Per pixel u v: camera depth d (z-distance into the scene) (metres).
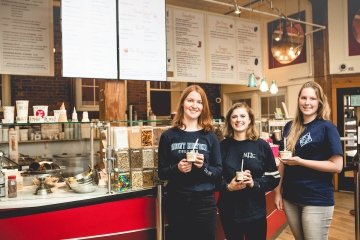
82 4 3.02
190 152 2.06
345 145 6.21
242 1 6.95
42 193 2.34
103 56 3.12
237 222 2.30
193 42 5.34
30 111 6.03
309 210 2.15
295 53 5.59
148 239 2.46
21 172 2.70
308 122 2.31
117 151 2.37
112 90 3.22
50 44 4.08
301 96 2.28
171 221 2.24
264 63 7.42
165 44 3.45
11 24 3.85
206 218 2.15
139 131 2.46
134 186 2.42
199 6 7.23
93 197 2.24
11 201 2.17
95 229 2.25
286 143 2.40
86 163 3.25
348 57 6.16
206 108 2.31
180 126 2.29
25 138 4.29
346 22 6.16
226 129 2.51
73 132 3.99
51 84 6.22
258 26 6.02
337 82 6.29
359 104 6.07
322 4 6.37
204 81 5.46
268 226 3.68
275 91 5.63
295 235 2.32
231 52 5.72
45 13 4.04
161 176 2.22
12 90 5.91
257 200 2.34
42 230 2.10
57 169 2.77
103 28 3.12
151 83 7.55
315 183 2.15
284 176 2.37
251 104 7.92
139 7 3.30
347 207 5.17
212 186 2.21
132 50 3.26
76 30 2.99
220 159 2.28
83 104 6.54
